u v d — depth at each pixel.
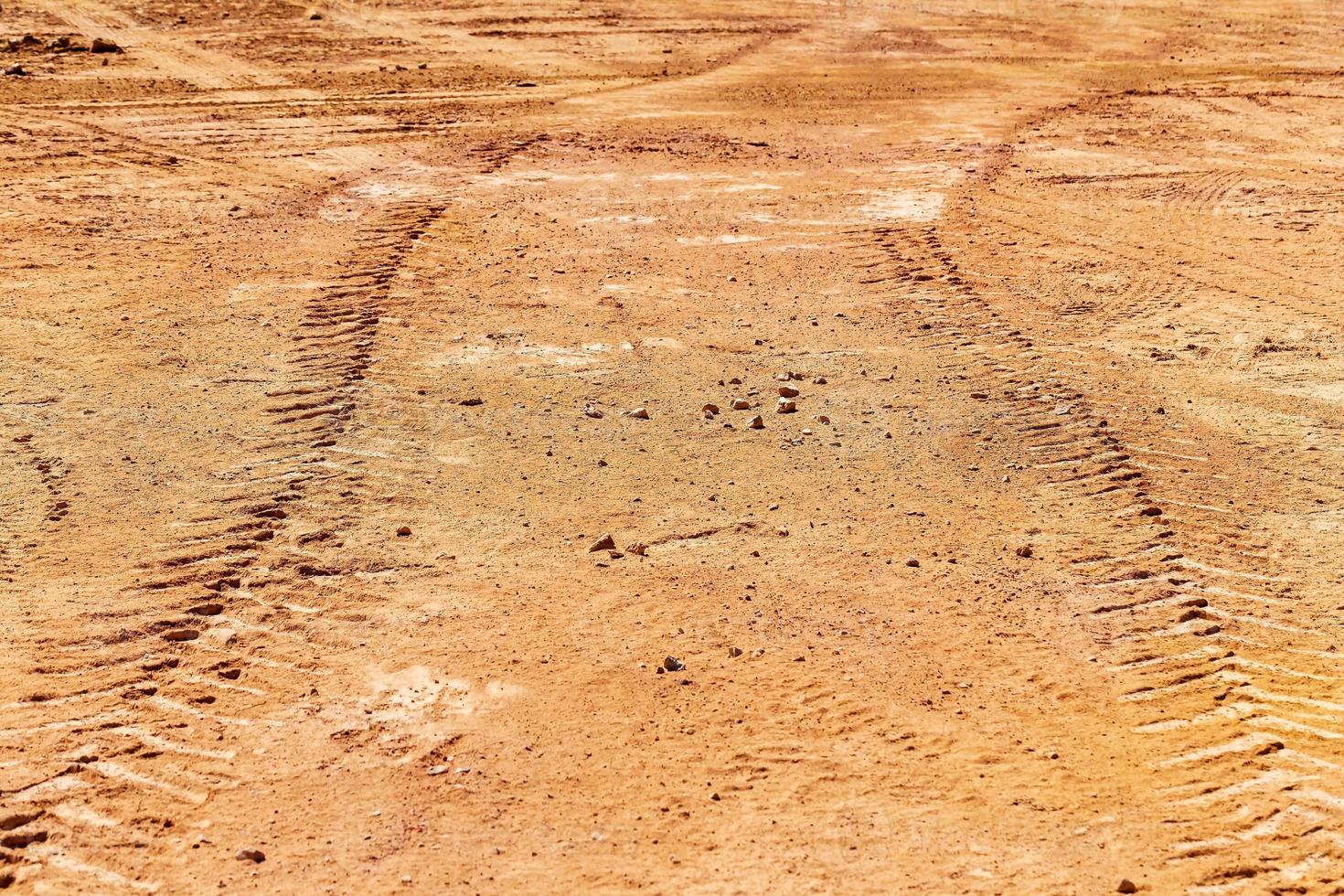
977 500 8.90
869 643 7.23
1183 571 7.98
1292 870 5.47
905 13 33.91
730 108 23.05
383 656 7.08
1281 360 11.47
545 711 6.61
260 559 8.03
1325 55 27.64
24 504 8.60
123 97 23.08
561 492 8.97
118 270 13.74
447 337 11.91
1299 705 6.66
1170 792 6.00
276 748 6.31
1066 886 5.37
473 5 33.22
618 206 16.69
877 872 5.45
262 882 5.39
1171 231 15.55
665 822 5.79
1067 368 11.20
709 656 7.10
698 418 10.21
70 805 5.87
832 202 16.84
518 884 5.39
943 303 12.95
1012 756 6.27
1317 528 8.47
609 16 32.50
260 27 30.00
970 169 18.47
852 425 10.10
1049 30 31.44
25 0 31.77
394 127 21.22
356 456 9.41
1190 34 30.67
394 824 5.77
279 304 12.72
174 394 10.45
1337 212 16.34
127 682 6.81
